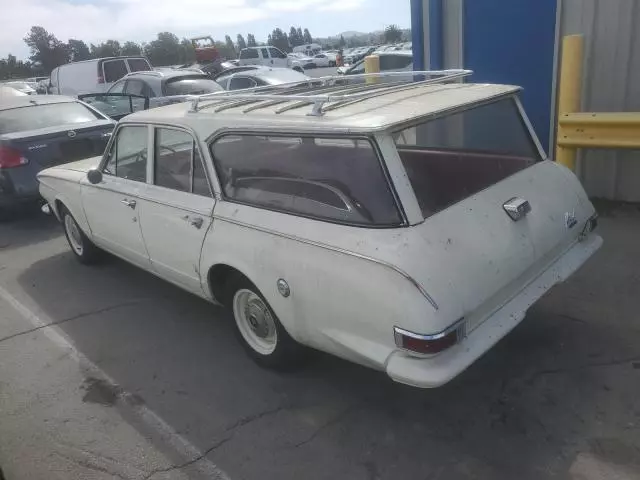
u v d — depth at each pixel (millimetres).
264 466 2879
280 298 3109
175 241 3855
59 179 5371
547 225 3145
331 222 2848
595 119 5117
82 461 3029
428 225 2660
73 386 3719
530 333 3744
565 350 3539
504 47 6141
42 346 4266
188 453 3021
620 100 5609
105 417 3377
